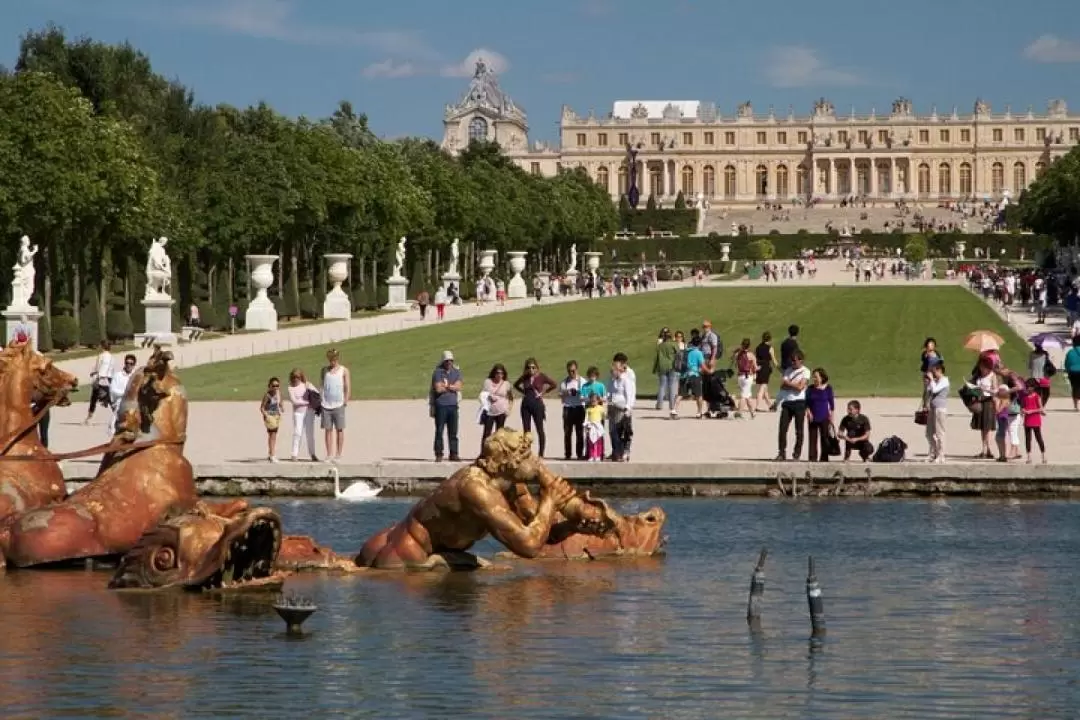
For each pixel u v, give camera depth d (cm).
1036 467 5600
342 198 19525
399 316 19375
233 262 18450
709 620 3525
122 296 15362
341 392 6194
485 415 6316
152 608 3622
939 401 6009
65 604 3650
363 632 3397
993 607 3672
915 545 4531
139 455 4034
